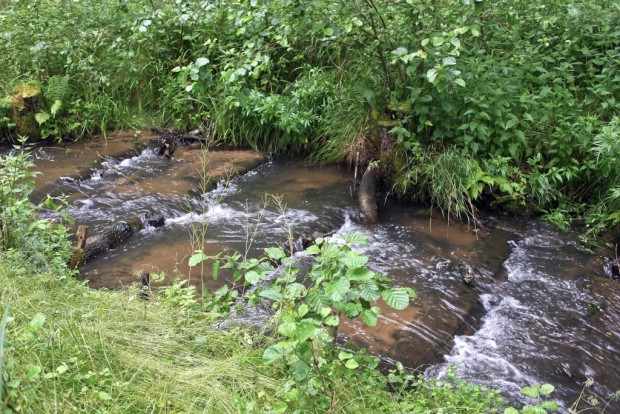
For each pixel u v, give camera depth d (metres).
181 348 3.49
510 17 6.88
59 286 4.04
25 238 4.51
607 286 5.38
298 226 6.19
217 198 6.89
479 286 5.32
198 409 2.97
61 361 3.01
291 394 2.93
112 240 5.66
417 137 6.95
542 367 4.30
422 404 3.41
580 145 6.63
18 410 2.46
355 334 4.37
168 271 5.14
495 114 6.59
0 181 4.93
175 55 9.20
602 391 4.16
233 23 8.41
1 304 3.34
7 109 8.24
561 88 7.09
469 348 4.50
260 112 8.01
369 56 7.02
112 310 3.74
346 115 7.50
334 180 7.41
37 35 8.52
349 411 3.14
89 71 8.62
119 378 3.06
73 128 8.34
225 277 5.07
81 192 6.87
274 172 7.73
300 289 3.27
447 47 5.95
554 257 5.85
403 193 6.88
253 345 3.62
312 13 6.47
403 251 5.86
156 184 7.16
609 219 6.23
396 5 6.60
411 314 4.73
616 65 7.34
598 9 7.93
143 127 8.83
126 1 9.25
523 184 6.62
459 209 6.43
